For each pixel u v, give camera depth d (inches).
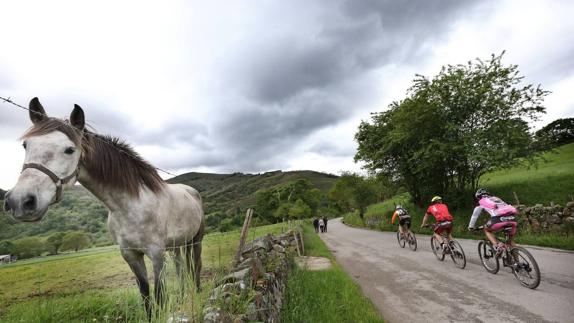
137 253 125.9
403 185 945.5
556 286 199.9
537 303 171.6
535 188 682.8
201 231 194.1
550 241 372.2
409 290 222.1
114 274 307.6
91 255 493.4
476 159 622.2
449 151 673.6
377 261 366.6
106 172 115.5
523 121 650.8
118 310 128.6
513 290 200.4
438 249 339.0
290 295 185.5
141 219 122.2
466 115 694.5
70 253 540.1
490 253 261.1
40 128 101.3
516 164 623.2
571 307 160.7
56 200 99.7
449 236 315.0
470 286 219.3
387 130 895.1
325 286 216.2
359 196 1465.3
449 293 206.4
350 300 184.1
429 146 683.4
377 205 1612.9
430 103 711.7
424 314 170.1
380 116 929.5
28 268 391.5
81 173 111.9
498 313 162.6
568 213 430.6
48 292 234.4
